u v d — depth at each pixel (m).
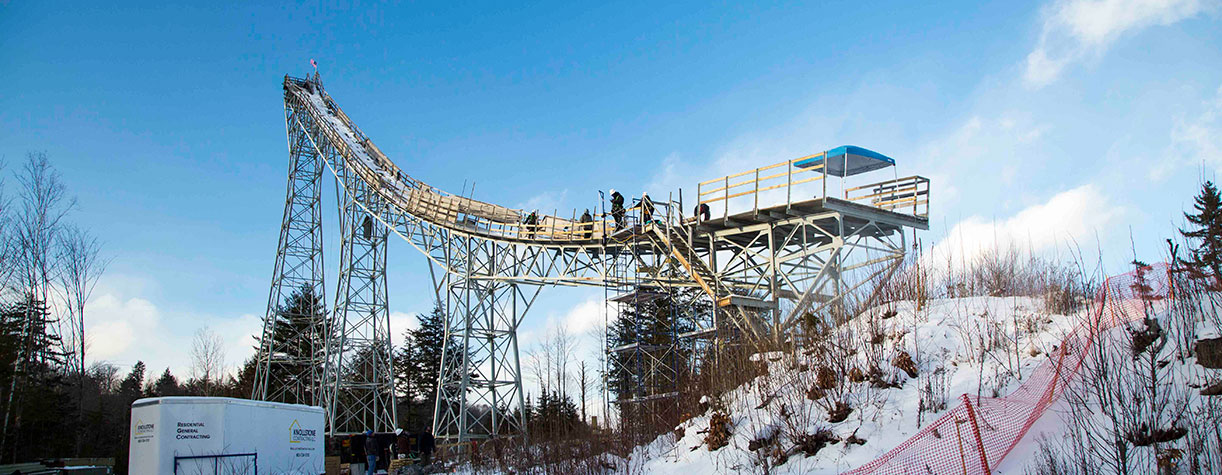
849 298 24.19
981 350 17.44
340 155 45.72
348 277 44.22
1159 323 16.02
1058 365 15.05
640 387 28.50
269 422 24.55
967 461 13.60
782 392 19.27
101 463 43.72
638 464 20.12
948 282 24.19
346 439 37.62
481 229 39.12
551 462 22.11
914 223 29.78
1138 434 12.13
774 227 30.89
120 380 90.44
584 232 35.78
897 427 15.73
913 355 18.53
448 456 33.53
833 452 15.76
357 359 49.69
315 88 51.50
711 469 17.47
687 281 32.81
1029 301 20.53
